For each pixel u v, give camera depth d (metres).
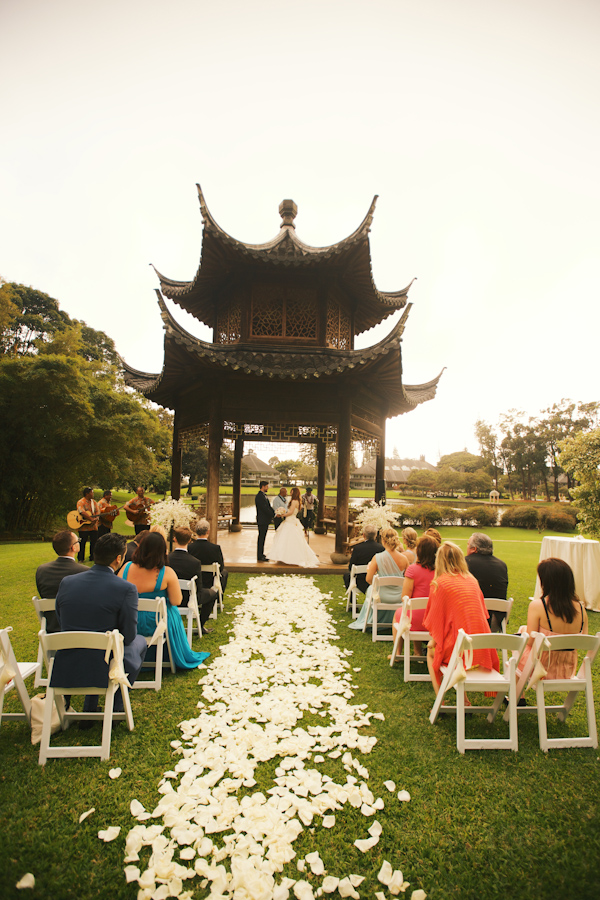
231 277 10.14
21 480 17.91
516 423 68.88
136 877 2.03
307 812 2.41
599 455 8.86
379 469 11.66
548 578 3.40
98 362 21.80
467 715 3.61
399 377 9.09
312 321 9.95
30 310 34.72
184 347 8.08
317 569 8.85
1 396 16.83
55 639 2.88
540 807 2.54
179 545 5.14
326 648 4.89
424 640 4.33
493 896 2.00
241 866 2.06
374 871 2.12
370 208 8.49
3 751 2.97
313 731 3.24
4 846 2.19
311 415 9.52
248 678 4.05
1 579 7.84
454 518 29.98
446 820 2.43
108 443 18.67
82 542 9.20
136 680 4.07
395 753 3.04
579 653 5.38
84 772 2.76
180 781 2.67
